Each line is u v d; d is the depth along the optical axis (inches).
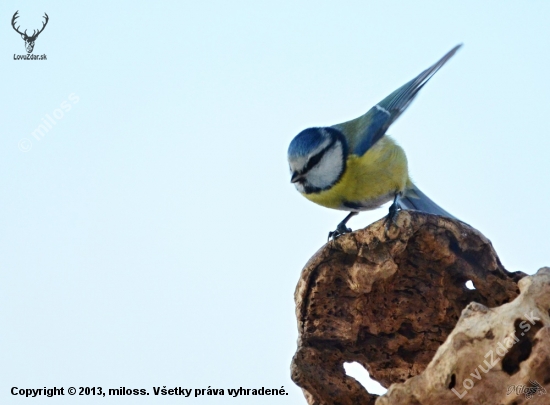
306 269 390.3
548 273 334.3
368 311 391.9
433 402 325.4
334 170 480.1
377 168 478.0
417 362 394.0
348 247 381.4
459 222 376.8
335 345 395.9
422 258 384.2
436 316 388.8
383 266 375.2
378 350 396.2
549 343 314.8
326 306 392.5
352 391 387.2
